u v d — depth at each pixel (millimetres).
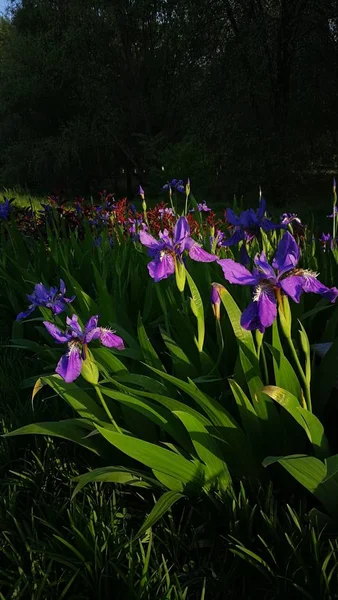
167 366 3309
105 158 28734
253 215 2820
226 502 2213
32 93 28047
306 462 1971
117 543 2143
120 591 2029
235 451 2381
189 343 2973
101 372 2736
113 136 27609
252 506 2309
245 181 18328
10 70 29000
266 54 16328
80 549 2121
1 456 2855
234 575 2092
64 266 4496
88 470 2734
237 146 17672
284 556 2014
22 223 7617
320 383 2568
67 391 2598
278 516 2291
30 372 3684
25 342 3584
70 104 29438
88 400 2670
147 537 2182
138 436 2688
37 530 2389
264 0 16891
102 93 26312
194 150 22562
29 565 2211
